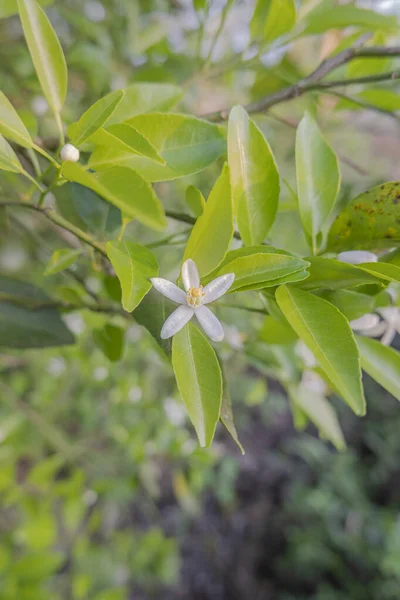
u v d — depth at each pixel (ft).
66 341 1.08
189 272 0.70
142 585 3.66
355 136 3.78
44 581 1.78
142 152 0.66
